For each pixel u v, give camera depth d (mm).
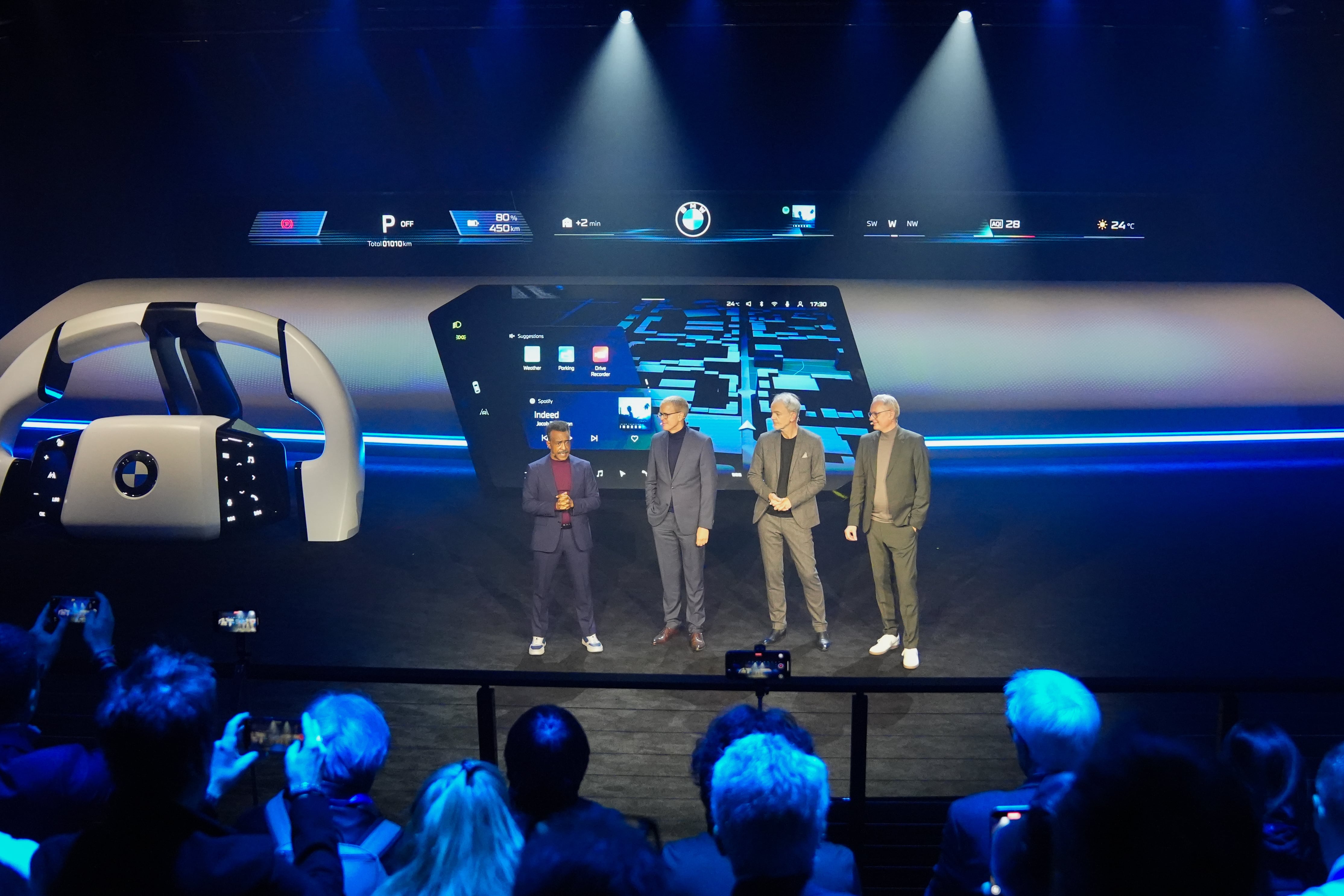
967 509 8781
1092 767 955
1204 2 9281
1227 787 899
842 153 10133
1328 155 10078
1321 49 9711
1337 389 10656
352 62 9992
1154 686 3207
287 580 7055
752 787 1571
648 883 1179
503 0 9453
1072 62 9844
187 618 6336
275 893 1585
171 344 6895
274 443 6922
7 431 6758
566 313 9938
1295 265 10438
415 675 3189
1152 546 7879
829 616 6512
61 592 6711
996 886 1769
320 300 10258
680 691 5312
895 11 9477
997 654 5879
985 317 10336
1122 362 10492
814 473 5812
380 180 10273
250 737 2203
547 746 2180
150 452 6430
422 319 10141
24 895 1911
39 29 9547
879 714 5035
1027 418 10414
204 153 10328
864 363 10156
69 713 4883
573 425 9570
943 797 3428
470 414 9680
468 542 7953
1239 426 10688
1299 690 3184
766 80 9961
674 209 9992
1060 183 10195
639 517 8664
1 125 10289
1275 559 7574
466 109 10086
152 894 1546
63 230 10484
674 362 9703
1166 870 861
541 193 10016
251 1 9391
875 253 10141
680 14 9500
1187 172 10180
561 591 6930
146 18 9531
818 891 1625
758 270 10117
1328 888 1569
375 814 2188
